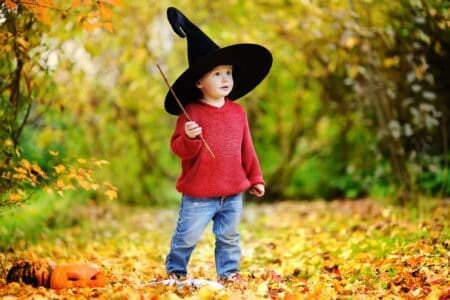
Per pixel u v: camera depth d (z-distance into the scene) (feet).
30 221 31.45
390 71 33.30
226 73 19.47
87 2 20.51
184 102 20.10
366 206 38.60
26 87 24.75
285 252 25.82
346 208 39.60
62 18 24.00
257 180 20.07
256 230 34.55
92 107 41.39
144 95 45.01
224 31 40.37
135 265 23.52
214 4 40.09
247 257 25.32
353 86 37.17
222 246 19.95
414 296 16.43
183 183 19.53
